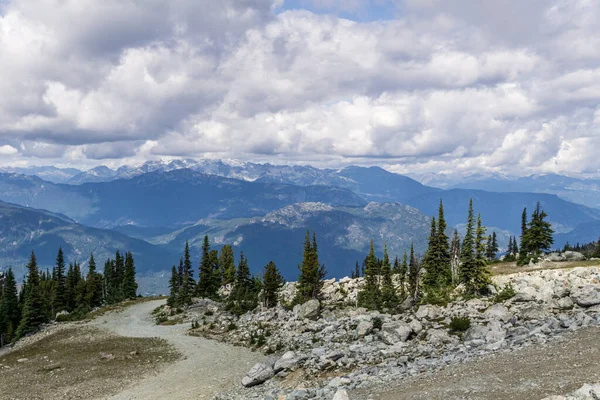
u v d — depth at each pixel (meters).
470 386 18.41
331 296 90.00
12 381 41.53
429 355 28.94
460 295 64.25
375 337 37.78
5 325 106.56
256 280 113.94
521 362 21.20
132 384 38.94
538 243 101.38
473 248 65.06
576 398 13.66
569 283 51.12
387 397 19.48
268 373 33.56
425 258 84.94
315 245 90.88
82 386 38.62
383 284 88.81
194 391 35.59
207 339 61.03
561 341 24.34
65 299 122.44
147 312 102.31
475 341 30.14
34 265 122.12
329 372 30.23
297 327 55.72
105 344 59.72
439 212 84.94
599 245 112.81
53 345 63.91
